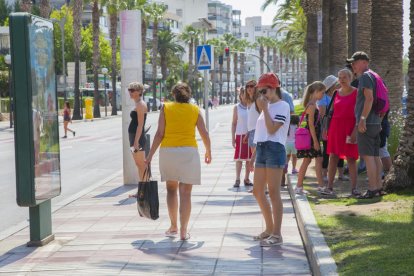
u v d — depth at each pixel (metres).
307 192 11.36
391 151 13.63
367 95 10.05
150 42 119.62
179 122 8.73
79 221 10.49
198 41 118.75
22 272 7.44
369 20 24.31
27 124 8.19
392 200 9.77
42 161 8.55
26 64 8.13
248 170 13.89
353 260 6.31
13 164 21.33
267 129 8.15
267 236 8.53
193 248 8.27
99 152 25.50
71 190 15.06
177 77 114.81
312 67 37.75
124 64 14.35
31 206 8.45
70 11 81.31
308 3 37.22
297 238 8.63
